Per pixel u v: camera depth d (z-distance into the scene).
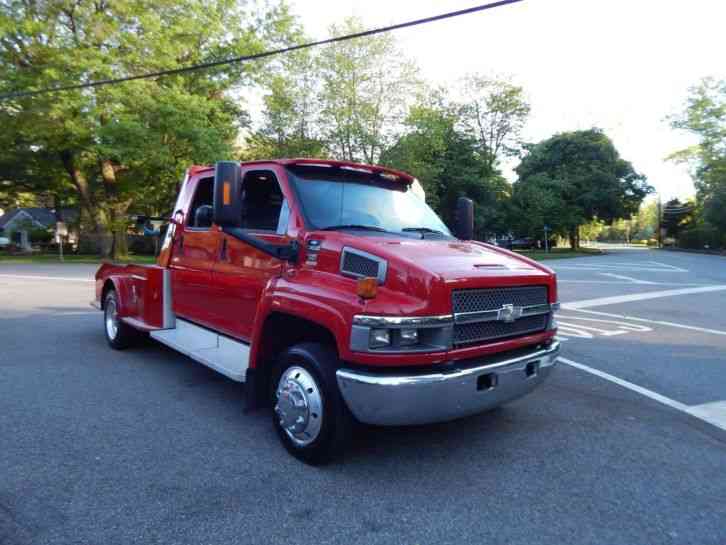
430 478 3.75
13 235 55.12
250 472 3.77
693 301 13.44
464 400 3.62
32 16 25.28
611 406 5.44
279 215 4.55
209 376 6.17
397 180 5.41
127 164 28.05
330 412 3.72
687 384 6.28
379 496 3.48
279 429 4.13
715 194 48.16
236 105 32.00
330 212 4.50
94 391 5.56
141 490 3.48
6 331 8.70
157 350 7.43
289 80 29.62
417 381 3.40
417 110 30.42
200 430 4.54
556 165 55.22
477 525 3.17
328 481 3.67
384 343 3.46
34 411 4.93
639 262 31.92
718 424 4.98
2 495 3.38
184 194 6.16
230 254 5.02
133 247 41.38
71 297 12.87
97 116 25.58
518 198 49.03
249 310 4.71
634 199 54.41
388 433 4.57
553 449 4.32
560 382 6.29
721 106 44.38
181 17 27.39
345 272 3.83
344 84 29.03
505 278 3.94
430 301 3.50
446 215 42.22
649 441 4.53
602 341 8.62
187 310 5.80
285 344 4.40
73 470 3.75
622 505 3.45
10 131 26.77
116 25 25.42
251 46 28.95
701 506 3.46
